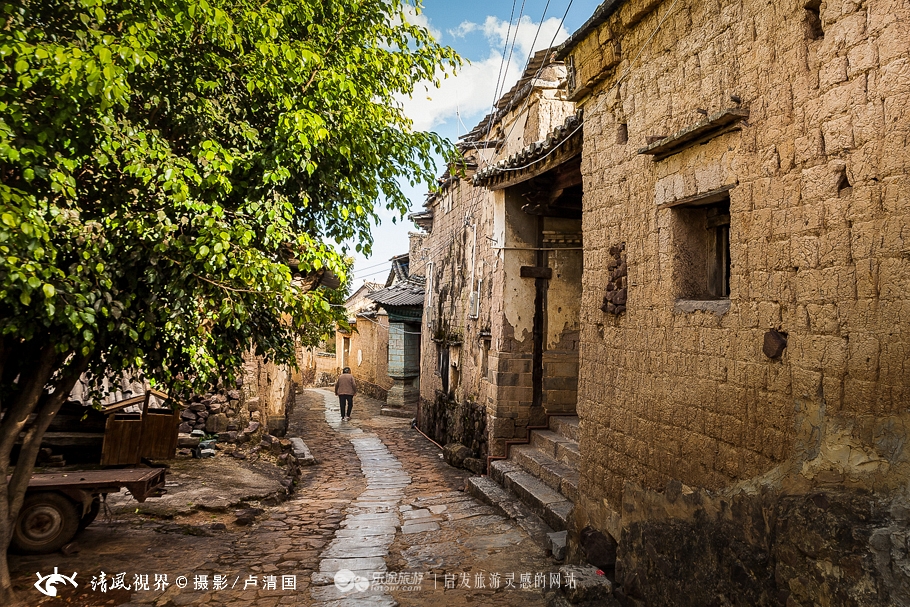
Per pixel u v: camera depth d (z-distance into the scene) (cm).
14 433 429
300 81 448
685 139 418
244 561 562
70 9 379
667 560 415
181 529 627
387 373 2238
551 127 991
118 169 411
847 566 270
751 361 361
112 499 683
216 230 376
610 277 532
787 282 337
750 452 359
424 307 1733
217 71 457
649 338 471
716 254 443
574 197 940
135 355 434
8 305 367
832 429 301
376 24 522
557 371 995
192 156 440
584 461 566
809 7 329
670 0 454
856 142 294
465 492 909
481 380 1116
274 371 1270
